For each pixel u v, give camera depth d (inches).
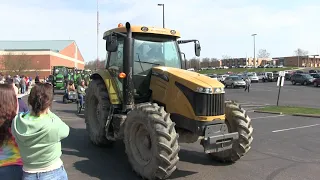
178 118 243.9
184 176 240.1
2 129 124.6
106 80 297.6
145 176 226.5
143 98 280.2
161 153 212.5
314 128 472.4
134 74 276.1
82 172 246.8
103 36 328.2
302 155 310.3
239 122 258.2
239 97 1133.1
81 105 623.2
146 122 224.2
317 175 248.4
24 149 118.6
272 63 5743.1
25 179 119.6
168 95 253.0
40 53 2610.7
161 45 291.9
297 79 1920.5
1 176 123.9
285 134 421.7
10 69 2183.8
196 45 303.4
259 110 706.8
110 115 288.0
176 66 297.3
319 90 1482.5
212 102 229.5
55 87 1245.7
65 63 3122.5
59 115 593.3
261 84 2041.1
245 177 240.8
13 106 127.6
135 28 274.5
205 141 226.2
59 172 123.7
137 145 241.6
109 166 262.8
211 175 243.8
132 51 274.7
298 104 880.3
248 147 262.2
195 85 230.7
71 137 377.7
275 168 265.4
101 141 312.5
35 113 121.5
